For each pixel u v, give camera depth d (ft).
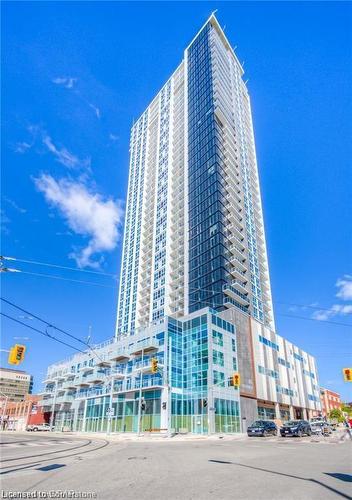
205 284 230.48
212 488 24.00
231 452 52.03
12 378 409.90
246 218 282.56
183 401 150.00
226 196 262.26
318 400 265.54
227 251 237.45
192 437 113.09
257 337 198.90
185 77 355.56
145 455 47.26
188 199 284.82
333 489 23.49
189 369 156.76
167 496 21.72
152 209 334.85
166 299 254.27
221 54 346.54
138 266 310.04
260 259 288.10
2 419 267.18
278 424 174.50
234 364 166.30
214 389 144.05
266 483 25.71
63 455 46.73
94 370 197.77
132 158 414.21
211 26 347.77
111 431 160.04
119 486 24.71
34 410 252.01
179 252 272.31
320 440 87.71
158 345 159.43
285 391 210.18
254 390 174.60
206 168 277.03
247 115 366.22
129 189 392.06
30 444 70.18
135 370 155.63
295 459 41.55
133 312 287.07
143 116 426.51
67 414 209.67
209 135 287.48
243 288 231.09
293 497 21.34
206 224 253.65
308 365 266.36
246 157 327.06
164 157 341.82
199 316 164.76
